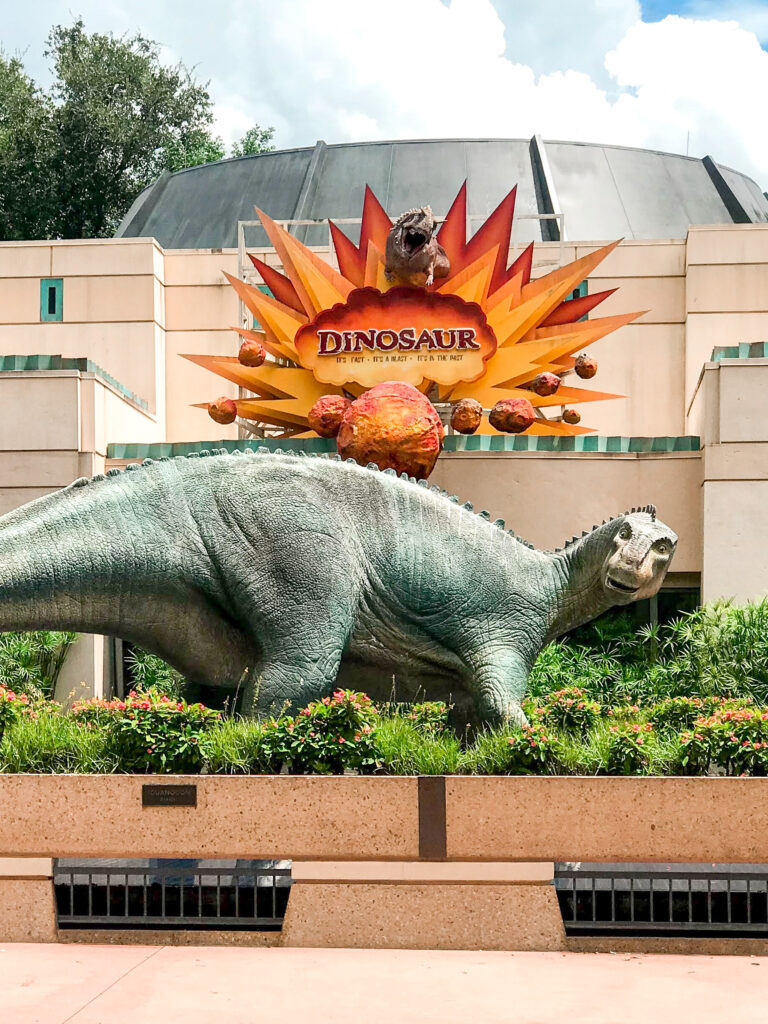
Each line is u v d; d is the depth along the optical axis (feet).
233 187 96.32
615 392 71.56
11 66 126.41
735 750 25.38
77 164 125.18
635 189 94.99
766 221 99.71
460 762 25.90
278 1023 18.72
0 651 47.39
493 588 32.17
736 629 43.24
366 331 54.19
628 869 27.94
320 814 24.17
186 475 31.35
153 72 132.46
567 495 51.52
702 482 50.78
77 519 30.17
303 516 30.81
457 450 51.83
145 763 26.04
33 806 24.54
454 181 92.43
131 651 52.03
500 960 22.88
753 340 69.97
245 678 32.09
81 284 72.13
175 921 24.36
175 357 73.72
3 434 51.80
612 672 48.01
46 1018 18.95
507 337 55.52
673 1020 18.89
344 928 24.02
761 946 23.50
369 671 32.68
